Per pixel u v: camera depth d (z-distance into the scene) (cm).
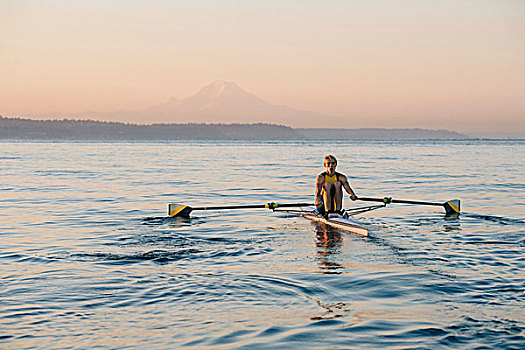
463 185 2661
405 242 1114
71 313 627
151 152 9675
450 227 1323
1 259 935
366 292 717
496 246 1050
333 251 1015
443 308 643
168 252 1004
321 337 549
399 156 7575
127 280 778
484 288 730
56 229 1313
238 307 650
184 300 679
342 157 7200
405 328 574
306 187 2577
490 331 562
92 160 5969
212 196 2159
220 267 871
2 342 536
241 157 7206
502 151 10238
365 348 520
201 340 543
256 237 1191
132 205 1848
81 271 838
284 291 721
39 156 7194
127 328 579
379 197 2131
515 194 2212
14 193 2272
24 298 686
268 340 541
